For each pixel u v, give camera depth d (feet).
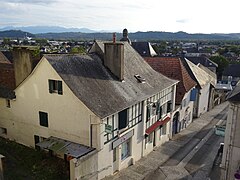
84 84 53.06
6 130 65.36
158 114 72.18
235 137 42.63
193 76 106.11
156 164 62.75
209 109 126.62
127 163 60.44
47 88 53.78
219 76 239.09
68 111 52.03
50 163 51.60
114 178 54.24
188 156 67.62
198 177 56.49
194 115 107.96
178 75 89.20
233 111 42.01
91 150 49.32
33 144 60.34
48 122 56.03
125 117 56.34
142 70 73.36
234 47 448.24
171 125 81.56
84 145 51.31
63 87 51.13
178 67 91.04
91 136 49.85
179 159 65.72
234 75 224.74
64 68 52.90
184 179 55.57
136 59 75.61
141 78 68.54
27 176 48.29
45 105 55.42
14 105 61.46
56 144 52.16
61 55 55.36
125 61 69.97
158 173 58.08
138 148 64.13
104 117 48.34
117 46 60.29
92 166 48.57
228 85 180.75
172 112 80.84
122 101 55.31
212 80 131.64
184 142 78.64
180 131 89.71
